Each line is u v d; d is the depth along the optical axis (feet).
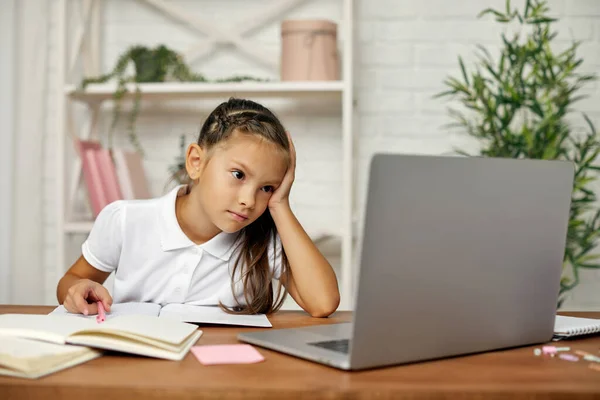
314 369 2.63
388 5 8.99
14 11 9.04
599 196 8.87
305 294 4.20
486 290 2.94
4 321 3.05
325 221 9.06
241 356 2.80
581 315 4.39
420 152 9.00
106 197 8.07
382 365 2.67
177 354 2.77
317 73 7.94
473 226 2.82
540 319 3.21
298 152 9.07
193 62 9.14
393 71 9.00
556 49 8.90
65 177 8.16
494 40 8.93
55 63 9.30
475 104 8.18
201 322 3.61
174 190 4.77
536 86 8.03
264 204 4.12
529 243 3.05
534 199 3.03
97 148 8.59
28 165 9.11
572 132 8.89
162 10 9.12
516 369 2.70
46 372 2.47
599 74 8.86
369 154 9.04
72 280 4.70
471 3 8.94
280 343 2.98
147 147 9.21
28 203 9.12
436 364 2.77
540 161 3.02
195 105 9.16
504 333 3.07
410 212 2.61
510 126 8.75
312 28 7.93
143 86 8.08
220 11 9.14
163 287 4.67
